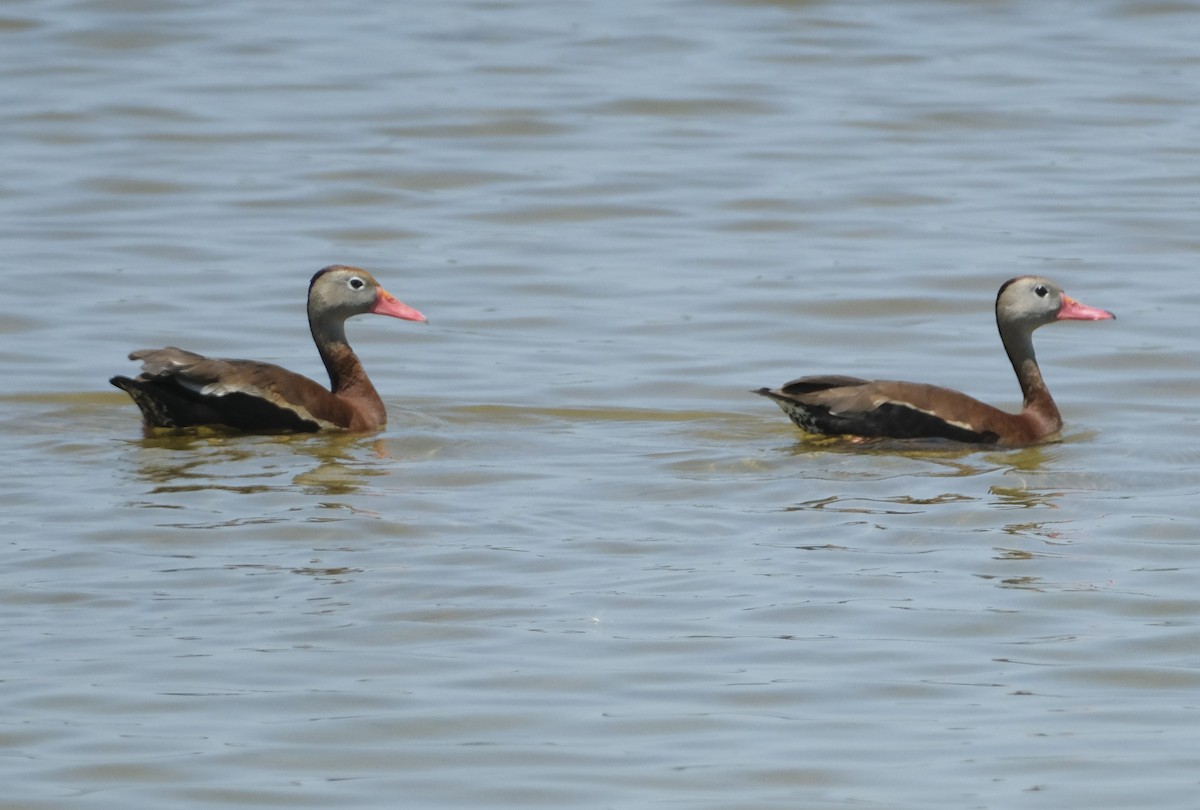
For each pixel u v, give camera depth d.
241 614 12.16
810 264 23.69
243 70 32.44
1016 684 11.12
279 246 24.27
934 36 34.78
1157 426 17.67
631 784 9.77
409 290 22.77
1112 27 35.31
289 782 9.76
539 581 12.88
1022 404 18.88
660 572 13.09
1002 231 24.83
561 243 24.59
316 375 19.84
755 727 10.48
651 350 20.56
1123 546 13.69
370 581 12.82
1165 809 9.50
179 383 16.81
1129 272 23.22
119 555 13.37
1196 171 27.31
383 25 35.59
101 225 24.92
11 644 11.61
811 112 30.50
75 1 36.19
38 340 20.52
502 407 18.31
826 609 12.33
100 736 10.28
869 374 19.88
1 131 28.92
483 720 10.54
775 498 14.98
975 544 13.76
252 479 15.42
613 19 36.03
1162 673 11.28
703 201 26.27
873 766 9.99
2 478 15.38
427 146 28.69
